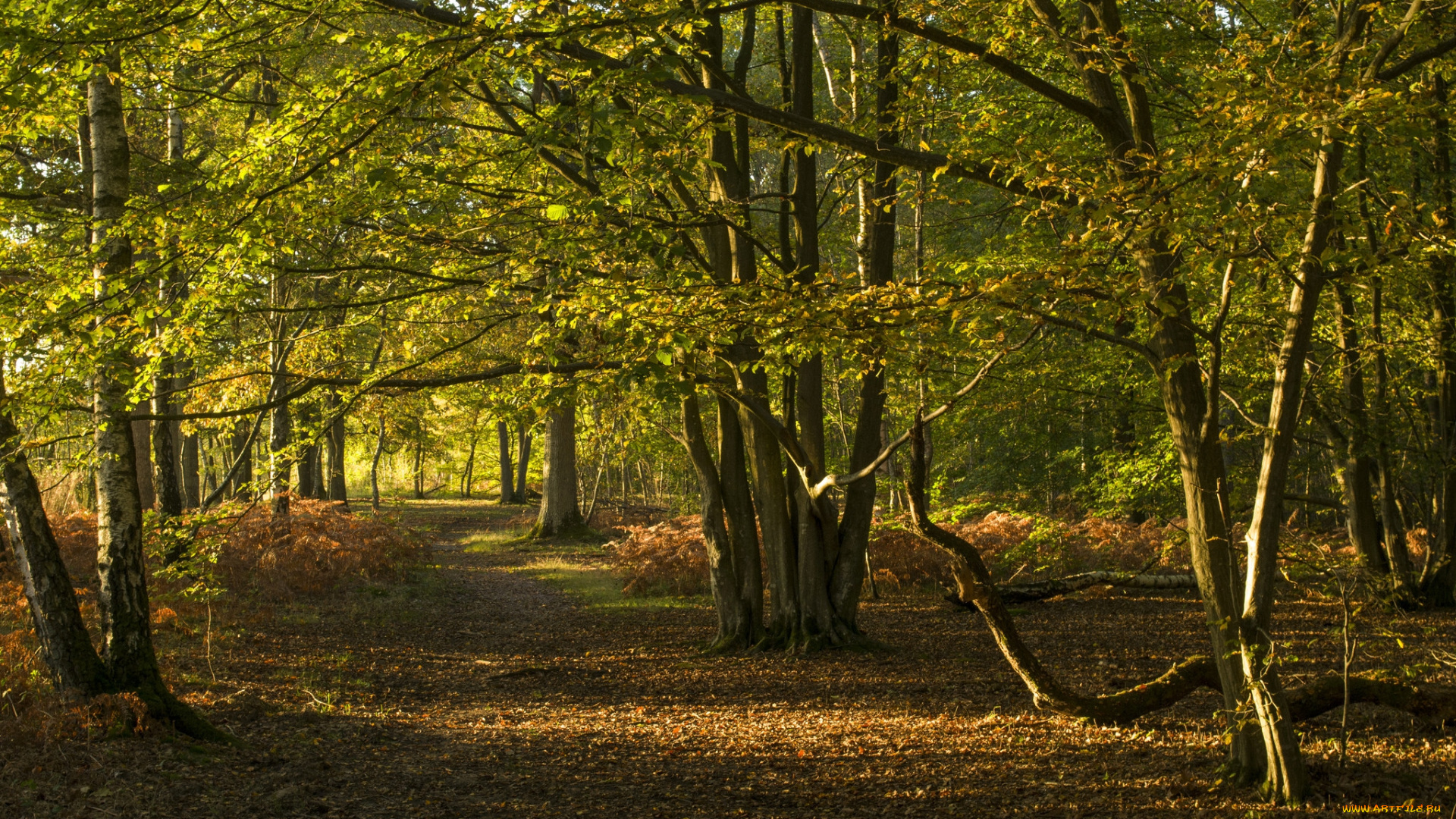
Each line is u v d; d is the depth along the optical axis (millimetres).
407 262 9547
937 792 5859
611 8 5586
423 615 13930
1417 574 12430
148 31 5688
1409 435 12883
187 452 21062
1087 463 17625
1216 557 5305
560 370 8188
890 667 10117
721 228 11102
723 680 9734
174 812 4992
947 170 6184
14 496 6246
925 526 6273
